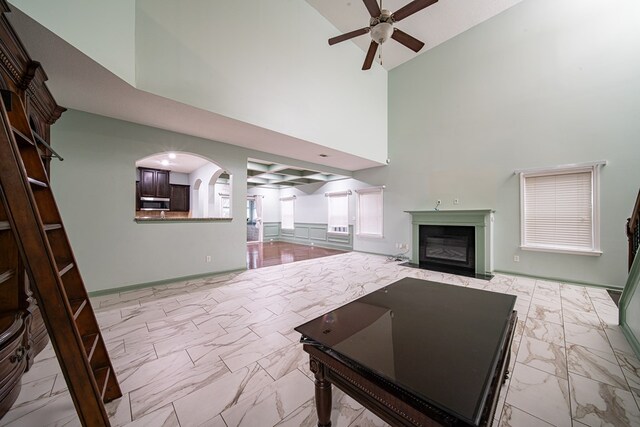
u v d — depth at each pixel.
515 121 4.21
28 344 1.62
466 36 4.79
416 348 1.00
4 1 1.35
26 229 0.98
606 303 2.88
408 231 5.74
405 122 5.76
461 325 1.22
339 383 1.01
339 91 4.73
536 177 4.01
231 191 4.40
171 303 2.91
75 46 1.77
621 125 3.33
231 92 3.12
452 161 4.99
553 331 2.22
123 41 2.21
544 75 3.94
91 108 2.85
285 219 9.63
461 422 0.69
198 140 3.90
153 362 1.78
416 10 2.74
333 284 3.73
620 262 3.34
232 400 1.42
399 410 0.80
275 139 4.03
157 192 7.06
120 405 1.38
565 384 1.55
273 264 5.21
